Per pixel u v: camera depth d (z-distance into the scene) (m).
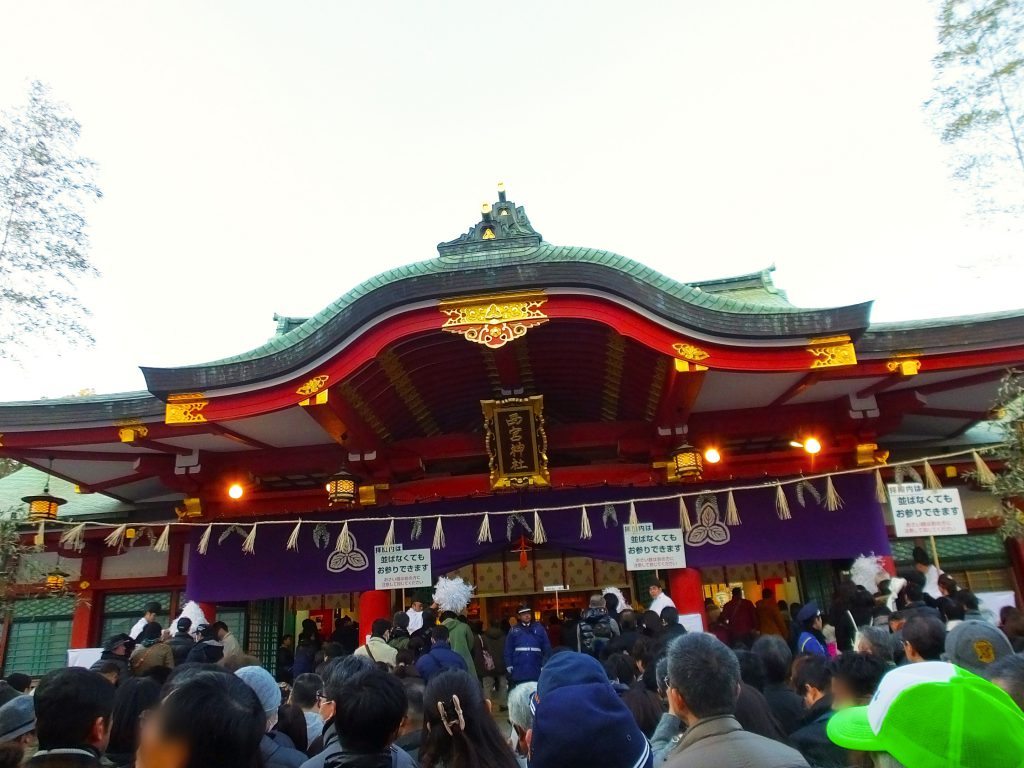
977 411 14.20
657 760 4.05
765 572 15.91
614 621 10.29
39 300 11.31
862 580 12.34
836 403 13.40
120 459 13.46
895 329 11.50
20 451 12.49
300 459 13.93
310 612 16.83
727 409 13.68
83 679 3.36
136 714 3.98
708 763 2.64
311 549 13.55
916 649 5.01
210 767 2.23
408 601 16.14
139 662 7.08
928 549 14.77
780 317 11.02
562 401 15.53
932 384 12.82
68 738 3.22
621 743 2.81
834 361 11.09
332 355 11.31
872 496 12.97
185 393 11.51
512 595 17.12
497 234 13.70
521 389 13.20
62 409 11.93
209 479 13.94
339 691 3.34
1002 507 9.99
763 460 13.59
